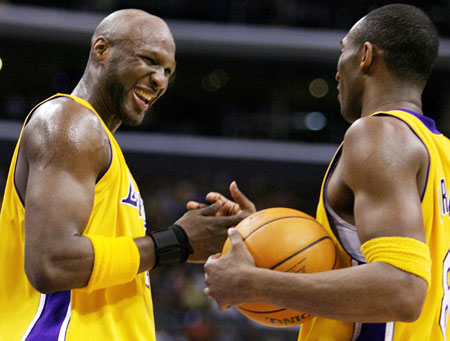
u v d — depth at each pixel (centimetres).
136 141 1477
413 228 193
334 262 217
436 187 213
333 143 1614
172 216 1424
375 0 1542
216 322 1107
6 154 1423
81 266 219
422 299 192
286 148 1506
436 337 220
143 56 271
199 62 1661
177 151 1480
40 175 224
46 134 230
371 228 196
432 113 1709
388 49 231
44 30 1490
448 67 1543
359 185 203
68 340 232
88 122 237
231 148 1497
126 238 236
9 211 253
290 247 211
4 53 1622
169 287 1206
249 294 204
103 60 274
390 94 231
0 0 1479
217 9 1544
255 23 1557
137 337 251
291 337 1073
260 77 1758
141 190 1588
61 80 1673
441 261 217
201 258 254
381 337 213
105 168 243
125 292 254
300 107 1866
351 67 241
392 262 190
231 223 257
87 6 1532
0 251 253
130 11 282
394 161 199
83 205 225
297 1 1580
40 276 215
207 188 1585
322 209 231
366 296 191
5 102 1574
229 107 1695
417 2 1527
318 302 196
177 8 1538
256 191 1602
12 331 239
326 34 1526
